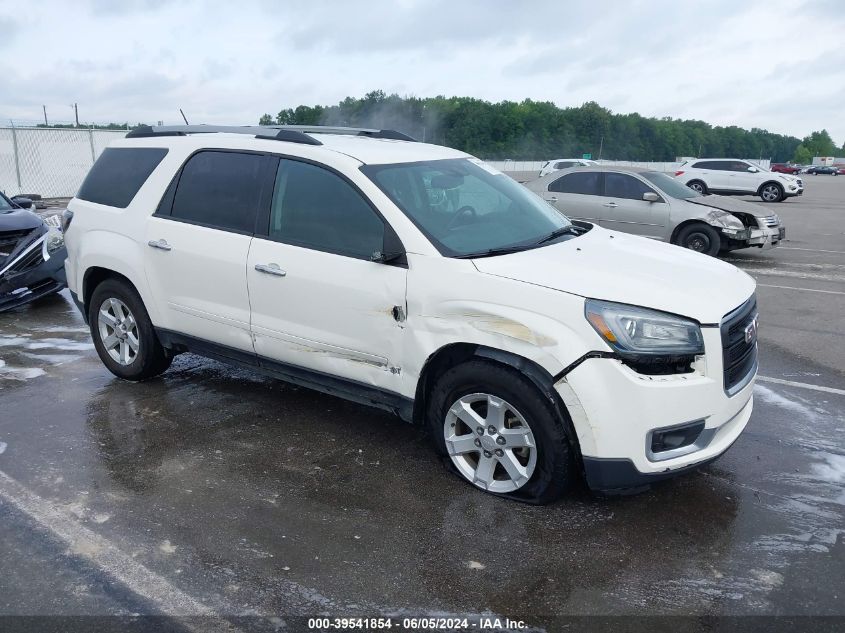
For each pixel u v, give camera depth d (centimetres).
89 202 530
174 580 299
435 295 358
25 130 2258
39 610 280
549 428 335
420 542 327
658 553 319
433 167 434
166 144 493
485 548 322
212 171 461
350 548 322
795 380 556
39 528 338
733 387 346
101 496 369
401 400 386
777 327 722
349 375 402
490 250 374
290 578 300
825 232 1617
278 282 416
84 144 2383
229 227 445
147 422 466
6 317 763
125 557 315
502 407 350
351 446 430
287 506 359
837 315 776
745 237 1115
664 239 1148
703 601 286
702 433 335
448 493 372
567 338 324
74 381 546
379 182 393
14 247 752
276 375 448
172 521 344
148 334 507
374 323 382
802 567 308
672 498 368
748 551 321
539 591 292
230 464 405
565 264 359
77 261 532
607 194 1195
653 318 325
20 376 558
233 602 285
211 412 483
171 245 468
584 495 370
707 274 373
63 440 438
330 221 404
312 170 416
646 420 319
